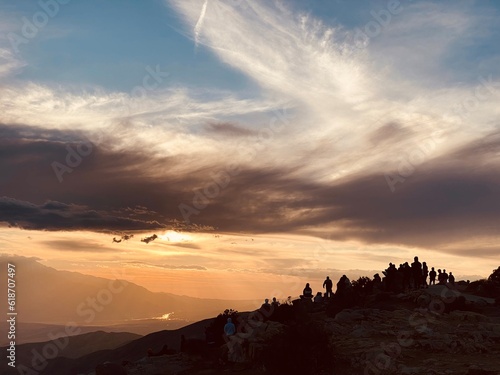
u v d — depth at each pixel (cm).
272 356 2967
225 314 4172
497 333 3309
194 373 3256
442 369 2598
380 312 4078
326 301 5044
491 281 5278
